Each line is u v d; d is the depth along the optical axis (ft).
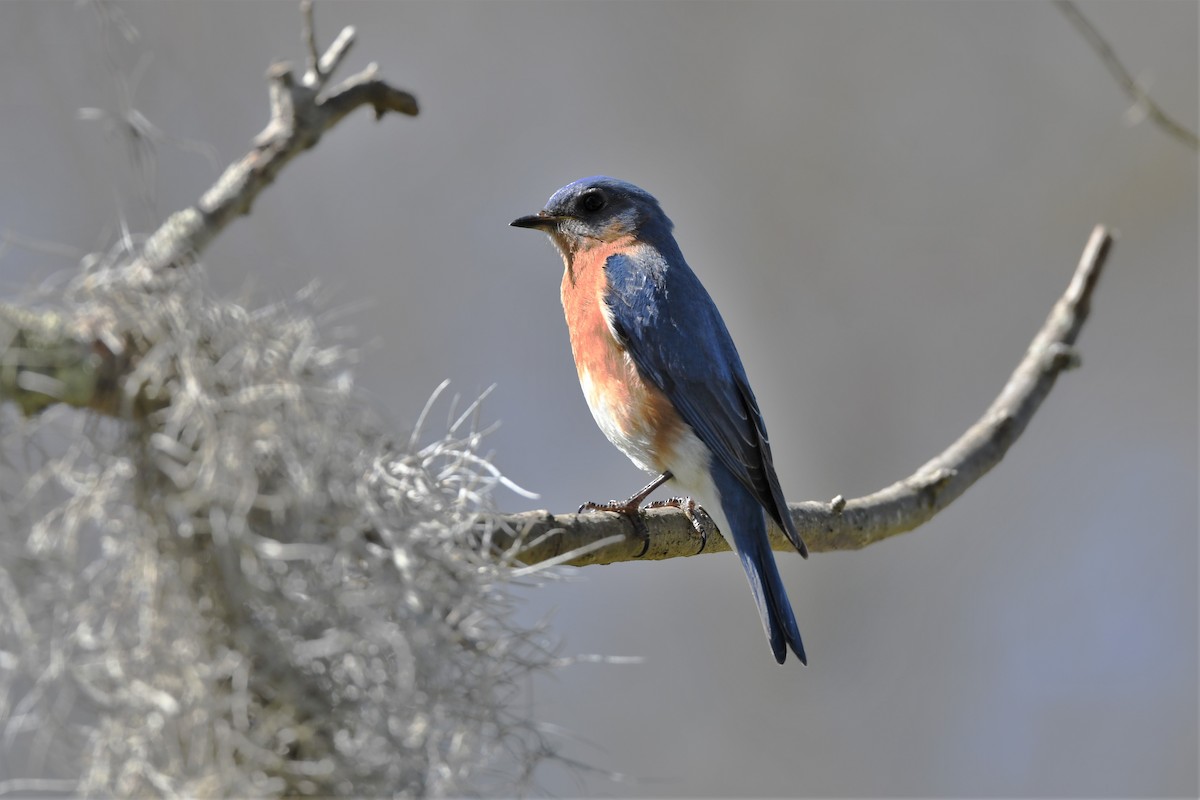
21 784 20.61
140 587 20.75
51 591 20.26
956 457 35.88
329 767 20.36
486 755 22.02
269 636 20.61
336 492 21.01
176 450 20.13
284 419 20.79
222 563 20.42
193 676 20.42
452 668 21.76
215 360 21.02
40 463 20.74
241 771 20.30
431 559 21.89
